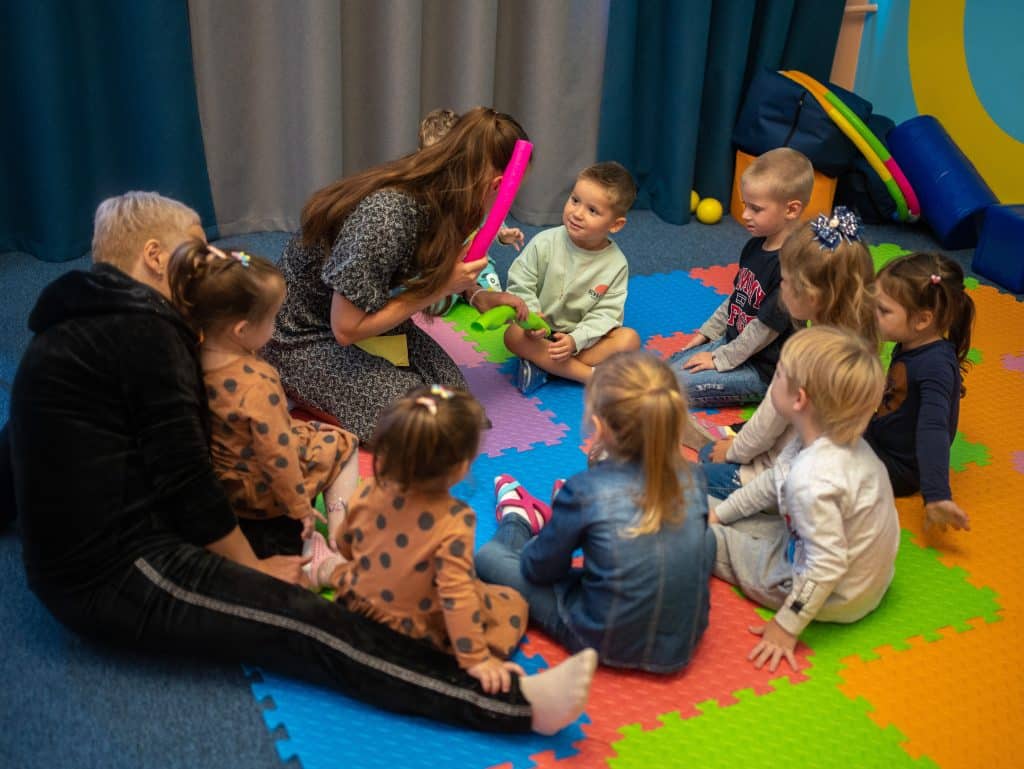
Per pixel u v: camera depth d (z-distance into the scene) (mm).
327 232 1953
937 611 1747
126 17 2551
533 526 1803
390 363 2074
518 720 1408
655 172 3355
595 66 3133
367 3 2852
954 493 2068
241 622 1434
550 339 2309
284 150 2928
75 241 2725
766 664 1597
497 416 2230
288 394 2109
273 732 1415
